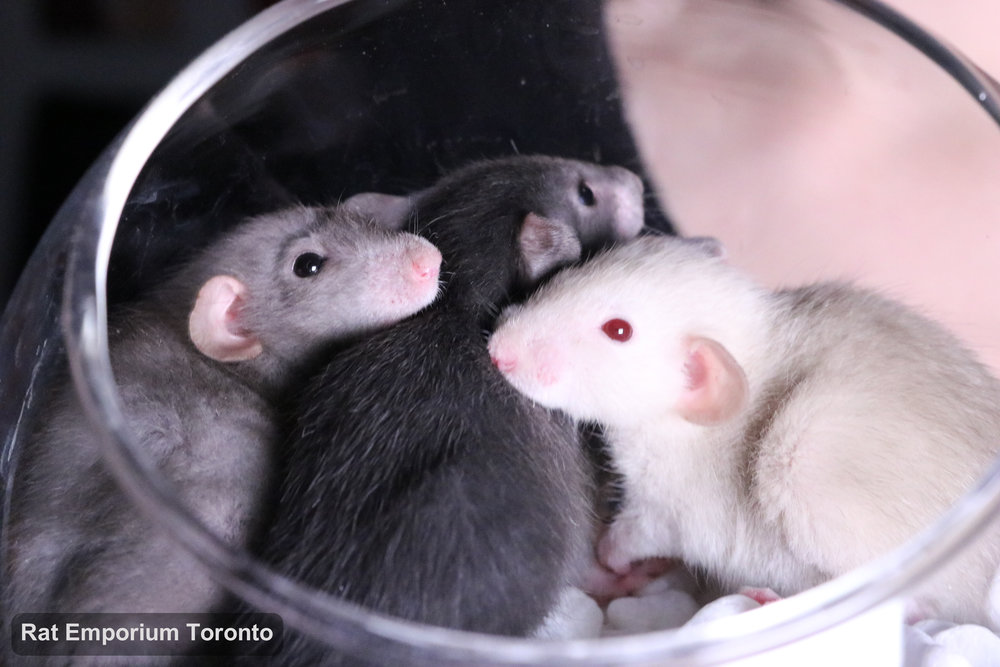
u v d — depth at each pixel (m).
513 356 0.23
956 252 0.24
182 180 0.22
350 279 0.24
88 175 0.22
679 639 0.16
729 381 0.23
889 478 0.22
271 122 0.24
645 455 0.24
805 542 0.22
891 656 0.18
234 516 0.22
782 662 0.17
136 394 0.22
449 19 0.24
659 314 0.24
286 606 0.17
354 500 0.21
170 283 0.23
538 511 0.22
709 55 0.25
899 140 0.24
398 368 0.23
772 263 0.26
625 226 0.27
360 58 0.24
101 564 0.20
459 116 0.26
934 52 0.22
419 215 0.26
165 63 0.33
